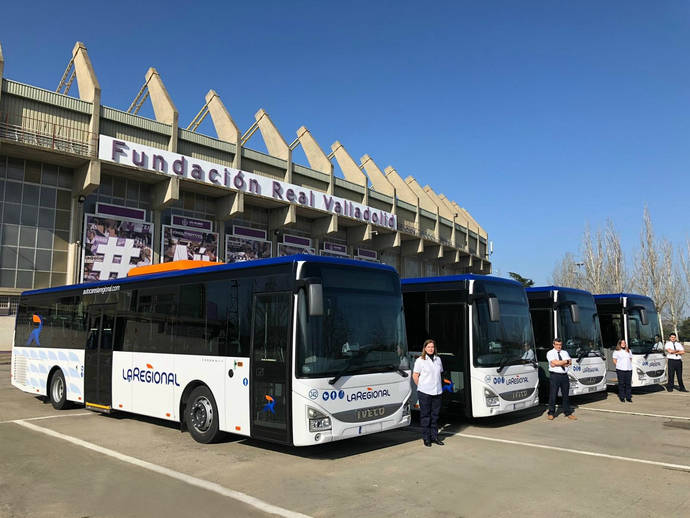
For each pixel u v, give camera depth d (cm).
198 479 659
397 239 4756
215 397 855
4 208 2592
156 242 3073
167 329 977
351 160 4675
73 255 2745
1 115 2442
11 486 626
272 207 3756
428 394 875
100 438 914
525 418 1171
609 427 1054
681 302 4600
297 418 718
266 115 3978
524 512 542
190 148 3191
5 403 1362
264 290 805
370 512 541
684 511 546
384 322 845
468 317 1057
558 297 1384
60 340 1273
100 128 2778
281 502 571
